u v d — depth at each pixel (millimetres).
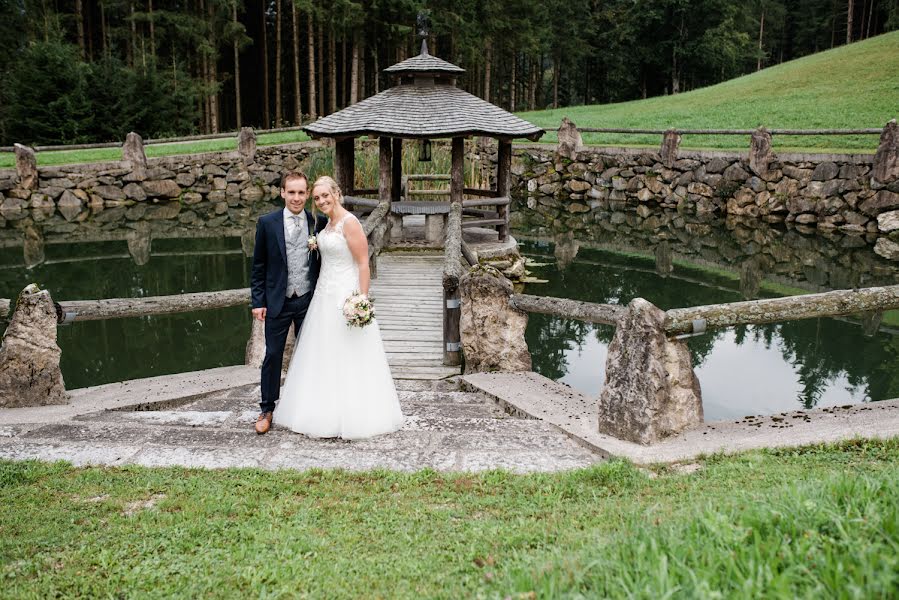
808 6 65750
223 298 6430
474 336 6688
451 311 7105
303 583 2715
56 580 2783
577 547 2760
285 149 26156
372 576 2748
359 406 4770
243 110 44219
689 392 4754
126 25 35406
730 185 20281
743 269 14031
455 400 6051
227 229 19156
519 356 6684
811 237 16875
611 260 15133
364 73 40625
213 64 35344
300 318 4984
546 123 30969
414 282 10164
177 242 17203
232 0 33031
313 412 4797
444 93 11961
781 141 21297
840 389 7820
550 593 2205
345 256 4805
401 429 5020
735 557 2211
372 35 37250
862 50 32438
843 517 2369
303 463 4266
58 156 22953
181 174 23844
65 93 25953
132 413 5426
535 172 26016
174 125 29297
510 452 4457
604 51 57188
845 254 14906
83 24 35812
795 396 7660
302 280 4914
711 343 10008
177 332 10688
